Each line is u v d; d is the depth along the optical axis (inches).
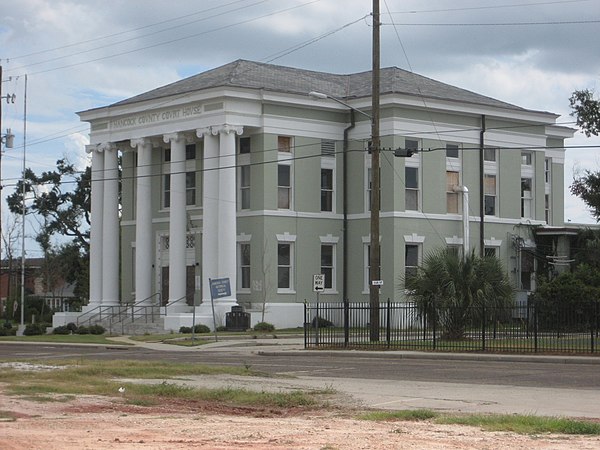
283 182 2210.9
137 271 2336.4
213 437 544.7
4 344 1969.7
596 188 1897.1
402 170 2175.2
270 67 2372.0
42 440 521.7
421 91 2239.2
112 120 2400.3
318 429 586.6
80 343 1894.7
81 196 3415.4
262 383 938.7
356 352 1450.5
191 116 2203.5
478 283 1540.4
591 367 1155.3
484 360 1310.3
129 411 703.1
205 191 2171.5
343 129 2271.2
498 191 2340.1
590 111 1766.7
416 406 742.5
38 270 3563.0
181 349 1688.0
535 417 623.2
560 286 1734.7
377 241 1576.0
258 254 2174.0
